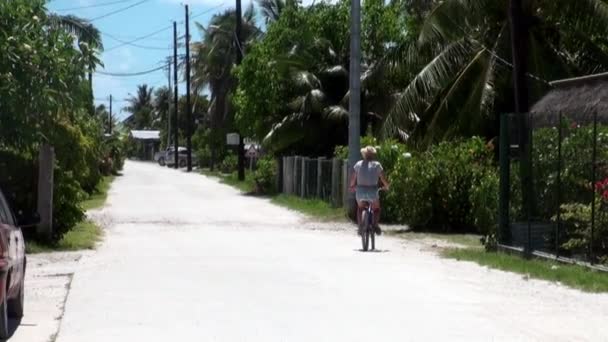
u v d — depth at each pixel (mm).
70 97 33656
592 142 30281
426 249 37125
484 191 43188
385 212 51406
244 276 27938
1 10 31562
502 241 35062
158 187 94062
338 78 82812
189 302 23078
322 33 83312
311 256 33781
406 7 61250
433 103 58000
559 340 18734
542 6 51500
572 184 31094
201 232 44688
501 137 35094
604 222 29172
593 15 49031
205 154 170000
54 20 34938
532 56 53344
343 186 57656
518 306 22875
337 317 21109
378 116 75250
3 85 31375
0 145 34375
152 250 35875
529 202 33156
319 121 81625
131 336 18938
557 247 31031
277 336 18922
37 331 19781
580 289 25688
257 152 108438
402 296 24234
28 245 34875
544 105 40750
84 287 25672
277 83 82812
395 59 59062
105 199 71438
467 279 27734
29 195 36000
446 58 55344
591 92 37656
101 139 107250
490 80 54469
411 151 55562
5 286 17531
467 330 19688
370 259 32906
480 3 51906
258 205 67000
